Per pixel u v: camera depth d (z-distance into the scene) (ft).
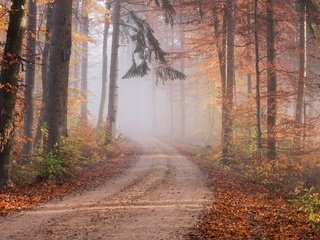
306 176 63.31
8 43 43.50
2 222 32.37
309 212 37.99
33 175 52.44
